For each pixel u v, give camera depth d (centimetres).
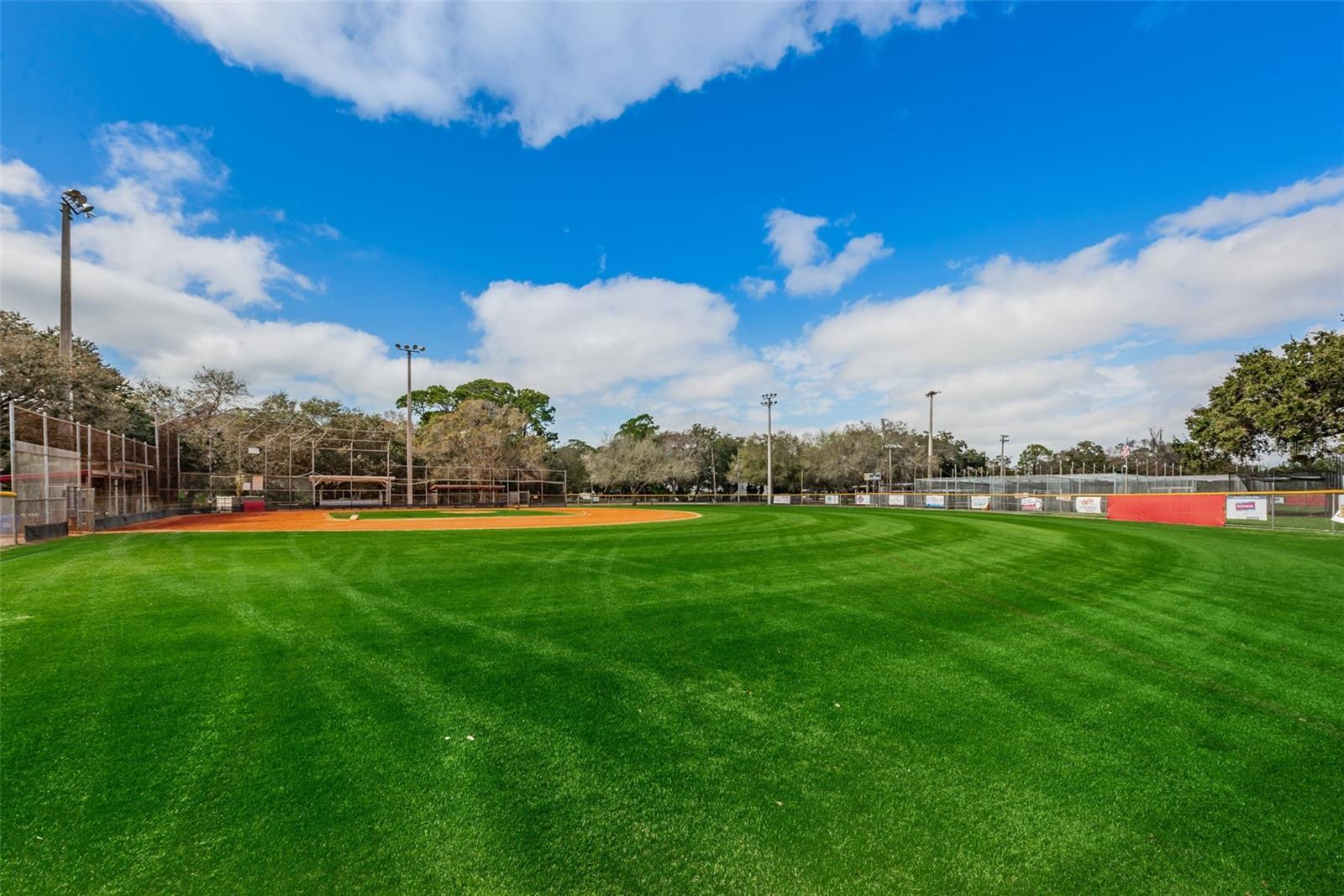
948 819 271
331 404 5331
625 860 240
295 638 555
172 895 217
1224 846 254
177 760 317
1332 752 342
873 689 440
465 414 4953
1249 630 614
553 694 421
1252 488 3084
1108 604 736
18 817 263
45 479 1555
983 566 1036
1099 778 309
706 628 609
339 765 314
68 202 2394
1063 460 9475
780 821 267
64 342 2367
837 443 6631
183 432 3897
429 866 234
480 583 847
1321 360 2764
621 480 6259
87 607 674
